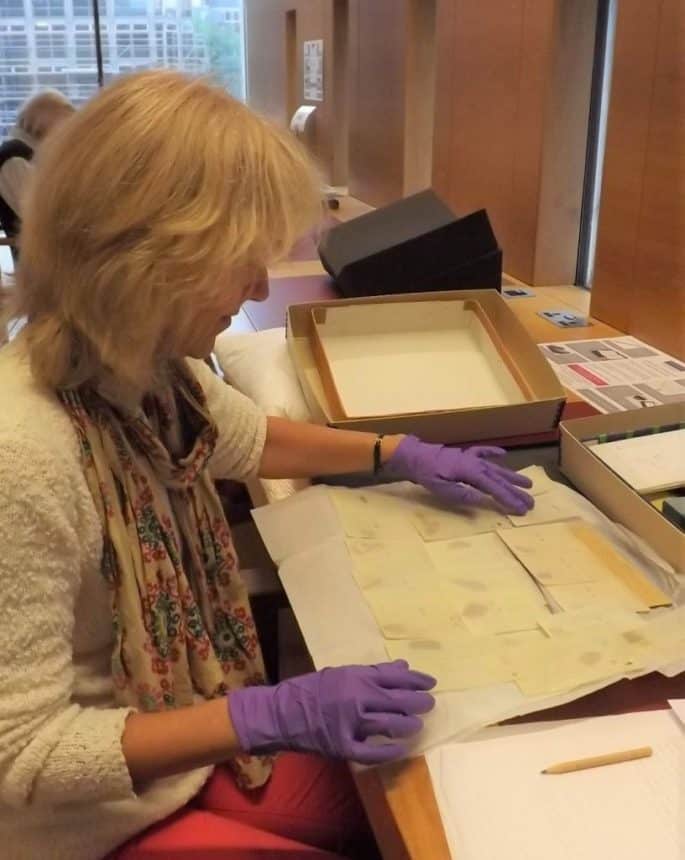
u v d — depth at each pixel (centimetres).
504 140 219
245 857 92
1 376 84
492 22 218
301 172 83
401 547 101
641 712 79
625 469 113
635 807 69
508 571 97
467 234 178
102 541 87
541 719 78
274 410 140
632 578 95
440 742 76
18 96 489
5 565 76
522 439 132
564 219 209
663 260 162
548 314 191
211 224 76
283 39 433
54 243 79
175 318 82
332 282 217
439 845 66
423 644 85
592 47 195
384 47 296
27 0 474
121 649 90
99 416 88
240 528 164
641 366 159
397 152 295
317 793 103
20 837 89
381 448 118
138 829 93
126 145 75
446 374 147
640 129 163
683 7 146
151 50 501
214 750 80
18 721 78
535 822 68
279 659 137
